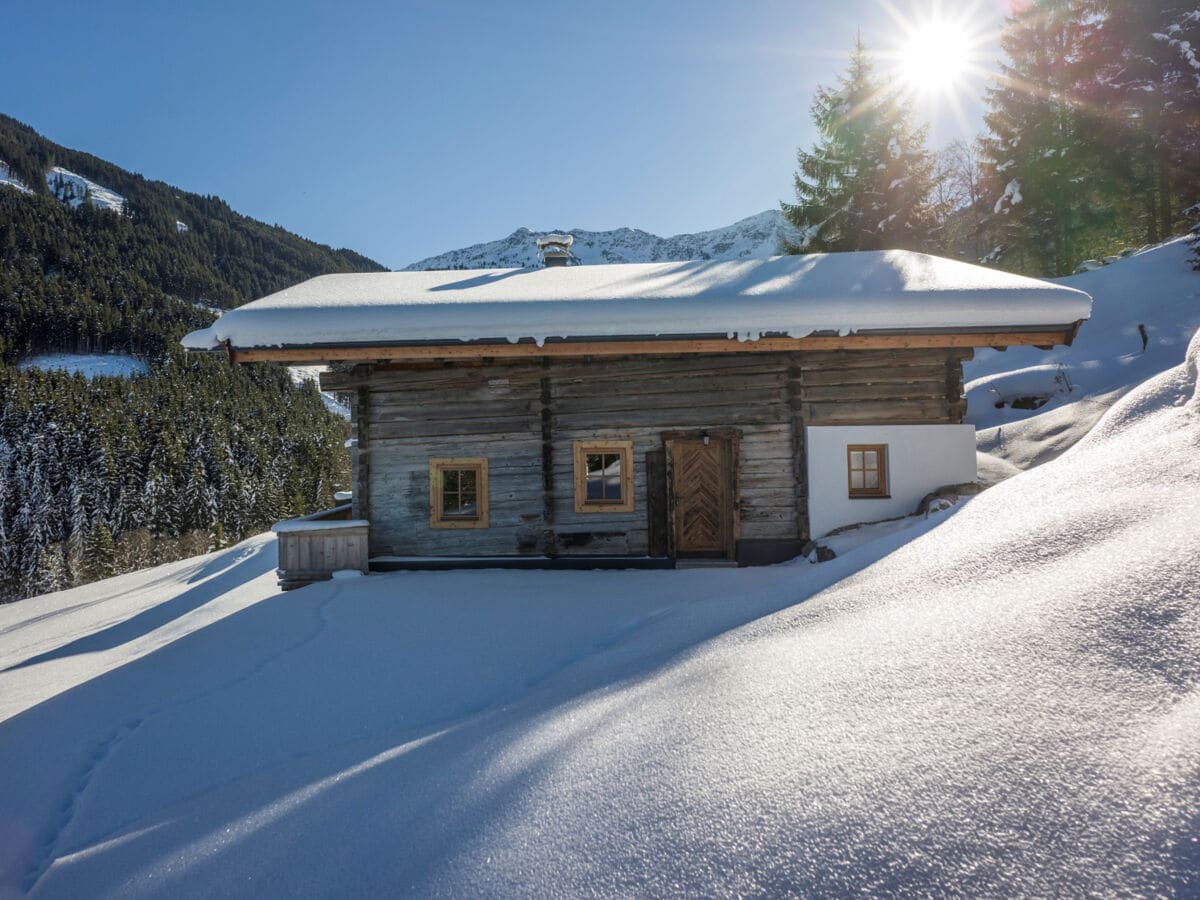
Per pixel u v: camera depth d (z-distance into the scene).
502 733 3.01
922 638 2.66
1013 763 1.75
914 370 9.12
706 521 9.45
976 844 1.54
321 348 8.61
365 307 8.49
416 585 8.00
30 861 2.79
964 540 3.77
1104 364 17.80
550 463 9.31
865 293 8.21
